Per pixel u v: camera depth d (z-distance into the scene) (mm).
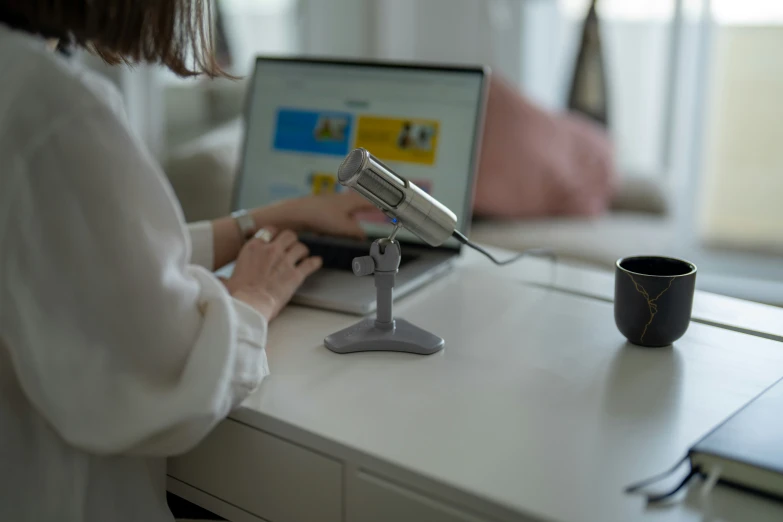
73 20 634
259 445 732
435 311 994
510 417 713
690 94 2938
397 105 1203
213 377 654
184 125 2549
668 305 852
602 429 694
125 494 727
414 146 1190
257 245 998
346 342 859
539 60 3180
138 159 629
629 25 2980
